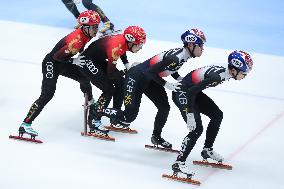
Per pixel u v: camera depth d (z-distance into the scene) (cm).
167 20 2762
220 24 2752
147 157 1405
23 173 1271
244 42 2503
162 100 1399
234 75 1230
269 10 3048
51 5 2945
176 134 1560
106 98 1459
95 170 1313
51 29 2538
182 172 1269
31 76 1947
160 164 1370
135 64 1409
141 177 1295
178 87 1261
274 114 1734
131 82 1355
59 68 1437
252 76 2072
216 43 2459
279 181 1320
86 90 1508
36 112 1430
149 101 1798
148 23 2694
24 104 1697
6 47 2253
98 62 1449
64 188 1215
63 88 1853
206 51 2325
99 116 1448
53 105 1711
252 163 1404
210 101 1340
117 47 1387
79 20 1380
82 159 1367
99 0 3052
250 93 1902
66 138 1484
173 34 2544
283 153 1470
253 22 2820
